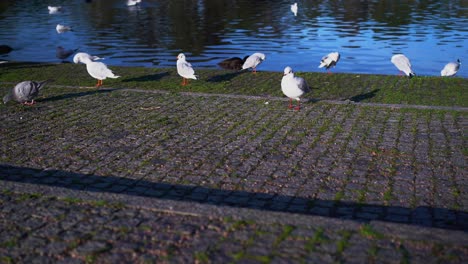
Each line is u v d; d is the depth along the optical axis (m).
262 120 5.99
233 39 10.92
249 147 5.43
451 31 11.35
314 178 4.96
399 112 6.14
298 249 3.30
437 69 8.76
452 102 6.44
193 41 10.77
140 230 3.60
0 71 8.12
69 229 3.64
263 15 14.44
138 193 4.77
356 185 4.88
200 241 3.42
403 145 5.43
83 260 3.25
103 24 13.18
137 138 5.62
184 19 13.87
